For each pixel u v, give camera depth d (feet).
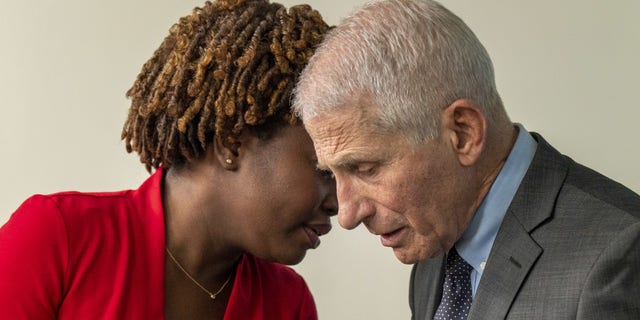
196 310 5.17
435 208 4.19
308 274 8.75
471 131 4.12
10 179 9.00
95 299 4.83
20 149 9.00
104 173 8.97
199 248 5.06
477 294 4.27
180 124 4.80
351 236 8.66
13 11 8.98
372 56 4.00
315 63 4.19
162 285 4.98
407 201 4.14
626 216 3.98
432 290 4.94
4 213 9.02
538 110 8.02
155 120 5.03
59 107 8.98
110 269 4.90
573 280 3.93
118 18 8.95
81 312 4.80
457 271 4.62
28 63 8.98
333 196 4.97
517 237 4.22
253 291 5.37
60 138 8.98
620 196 4.19
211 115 4.80
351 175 4.22
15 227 4.81
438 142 4.09
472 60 4.10
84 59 8.96
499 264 4.23
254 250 5.00
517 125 4.51
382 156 4.07
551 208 4.19
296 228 4.96
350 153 4.07
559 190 4.25
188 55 4.83
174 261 5.09
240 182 4.88
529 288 4.09
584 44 7.88
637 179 7.75
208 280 5.19
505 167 4.32
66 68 8.98
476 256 4.49
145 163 5.24
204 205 4.98
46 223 4.82
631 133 7.77
